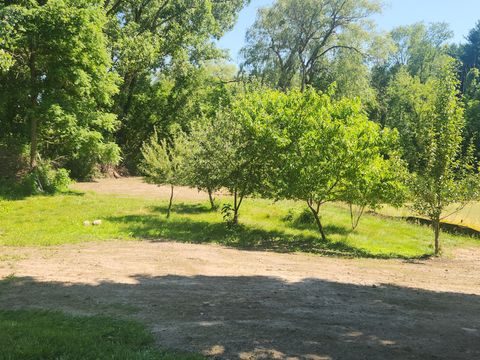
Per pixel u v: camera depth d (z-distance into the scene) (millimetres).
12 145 27250
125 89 41062
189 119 44812
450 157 14094
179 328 5785
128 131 44750
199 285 8375
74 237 13172
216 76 49688
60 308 6648
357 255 13547
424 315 6973
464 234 19922
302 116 15648
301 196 15281
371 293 8375
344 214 22688
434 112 14523
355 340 5570
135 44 33406
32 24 23250
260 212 20438
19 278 8414
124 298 7273
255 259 11500
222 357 4824
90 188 29438
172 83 47719
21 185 23969
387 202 15930
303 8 42656
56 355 4641
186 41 37656
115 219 16703
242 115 16297
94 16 25062
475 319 6871
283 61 46344
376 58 43250
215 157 15898
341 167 14758
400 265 12195
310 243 15062
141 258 10766
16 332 5219
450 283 10055
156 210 19531
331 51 46125
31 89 25172
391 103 52938
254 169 15969
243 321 6180
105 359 4520
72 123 24875
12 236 13047
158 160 17422
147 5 38312
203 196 26422
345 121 15852
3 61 19359
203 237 14633
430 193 14109
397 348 5340
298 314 6660
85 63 25562
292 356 4926
